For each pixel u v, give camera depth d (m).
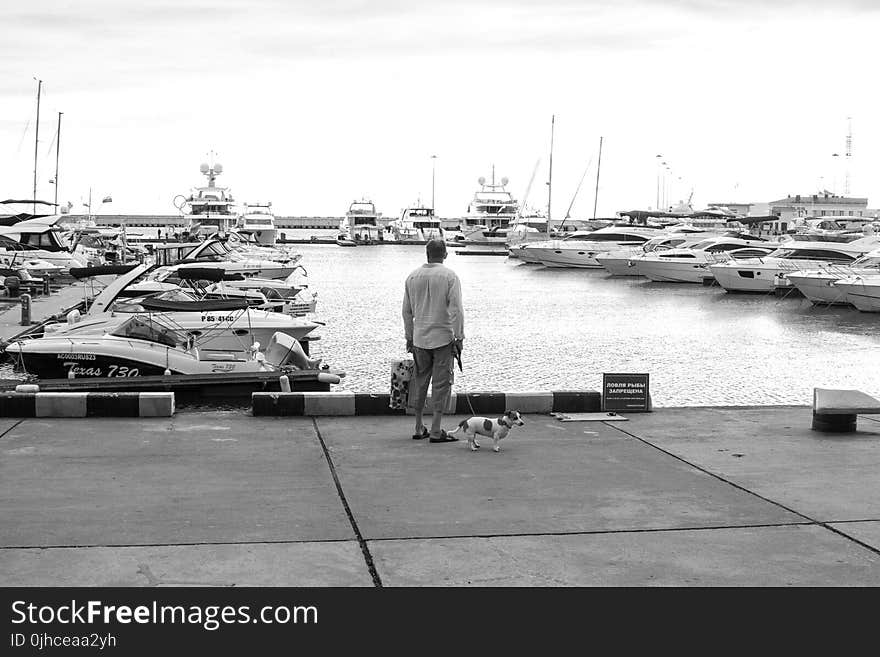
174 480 7.70
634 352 28.45
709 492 7.43
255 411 10.57
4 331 27.28
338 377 18.14
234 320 22.05
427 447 9.05
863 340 32.19
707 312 42.62
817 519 6.71
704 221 101.00
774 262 52.56
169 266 29.83
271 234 110.81
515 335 32.81
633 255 67.88
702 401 20.06
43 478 7.70
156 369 18.19
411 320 9.23
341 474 7.97
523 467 8.24
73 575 5.54
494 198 129.00
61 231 52.38
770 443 9.27
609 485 7.64
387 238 150.38
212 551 5.95
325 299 48.16
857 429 9.98
